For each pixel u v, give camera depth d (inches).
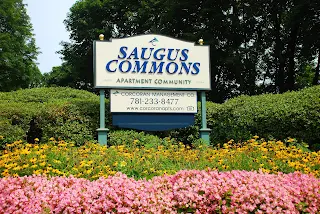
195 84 408.8
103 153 279.1
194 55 413.4
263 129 376.5
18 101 476.7
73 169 250.7
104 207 157.4
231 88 967.6
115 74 394.3
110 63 394.9
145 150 299.4
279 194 157.1
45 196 167.0
